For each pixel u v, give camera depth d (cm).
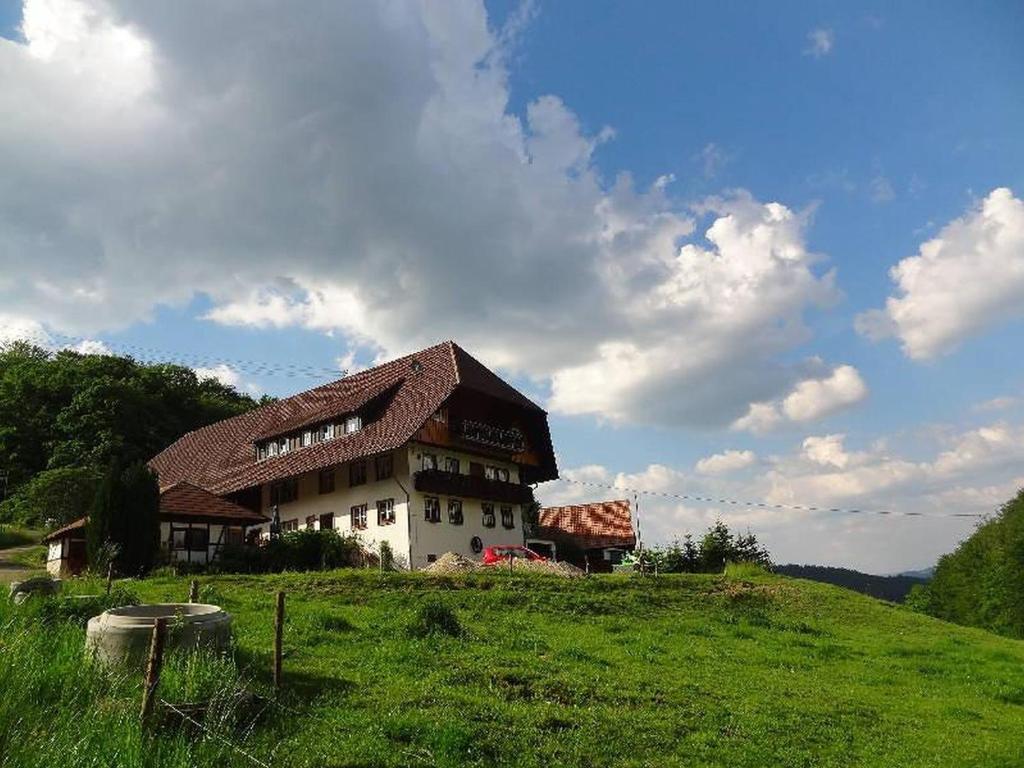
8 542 4956
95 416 6719
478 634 1927
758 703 1563
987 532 7138
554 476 5619
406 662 1503
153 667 930
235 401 9088
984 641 3028
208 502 4194
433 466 4681
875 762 1287
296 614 1930
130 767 809
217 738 933
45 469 6481
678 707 1440
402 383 5094
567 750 1123
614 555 6381
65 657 1091
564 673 1570
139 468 3422
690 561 5244
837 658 2305
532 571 3475
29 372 7225
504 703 1283
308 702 1171
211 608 1358
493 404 5162
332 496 4806
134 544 3322
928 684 2031
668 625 2572
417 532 4416
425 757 1015
